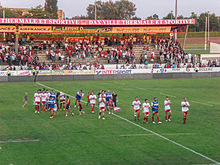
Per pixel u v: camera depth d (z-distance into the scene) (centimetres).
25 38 6197
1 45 5822
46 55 5828
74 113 2814
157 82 4994
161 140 2034
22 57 5500
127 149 1848
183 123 2494
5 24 5747
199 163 1647
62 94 2948
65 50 6125
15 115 2708
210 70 5938
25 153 1759
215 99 3594
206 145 1947
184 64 6044
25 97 3055
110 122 2503
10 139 2023
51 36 7775
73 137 2080
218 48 7775
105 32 6406
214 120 2605
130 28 6469
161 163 1639
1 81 4884
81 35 8200
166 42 6825
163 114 2817
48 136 2098
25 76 4984
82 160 1661
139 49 6569
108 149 1844
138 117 2556
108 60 5972
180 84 4784
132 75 5475
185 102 2469
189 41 11931
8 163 1600
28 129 2270
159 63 6109
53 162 1625
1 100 3331
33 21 5769
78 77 5244
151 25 6494
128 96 3644
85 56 6128
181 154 1778
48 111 2894
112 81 5050
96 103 3253
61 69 5281
